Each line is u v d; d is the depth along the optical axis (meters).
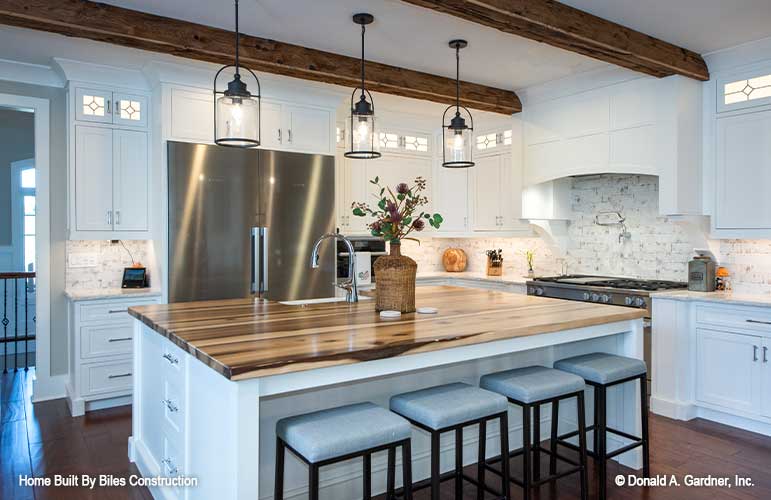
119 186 4.24
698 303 3.74
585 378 2.71
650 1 2.99
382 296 2.81
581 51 3.34
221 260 4.18
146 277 4.57
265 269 4.34
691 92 3.93
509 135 5.39
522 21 2.87
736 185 3.82
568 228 5.29
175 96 4.06
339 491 2.54
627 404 3.08
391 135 5.70
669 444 3.33
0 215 7.14
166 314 2.70
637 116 4.09
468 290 3.86
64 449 3.29
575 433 2.91
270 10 3.06
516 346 2.48
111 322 4.02
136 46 3.20
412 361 2.14
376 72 4.00
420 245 6.40
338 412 2.09
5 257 7.15
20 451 3.26
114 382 4.05
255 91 4.38
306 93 4.57
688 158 3.91
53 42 3.55
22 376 5.04
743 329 3.50
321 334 2.19
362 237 5.48
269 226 4.39
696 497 2.66
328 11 3.08
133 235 4.31
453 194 5.96
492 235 5.59
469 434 3.01
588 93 4.42
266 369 1.73
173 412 2.41
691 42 3.62
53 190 4.29
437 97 4.45
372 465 2.62
